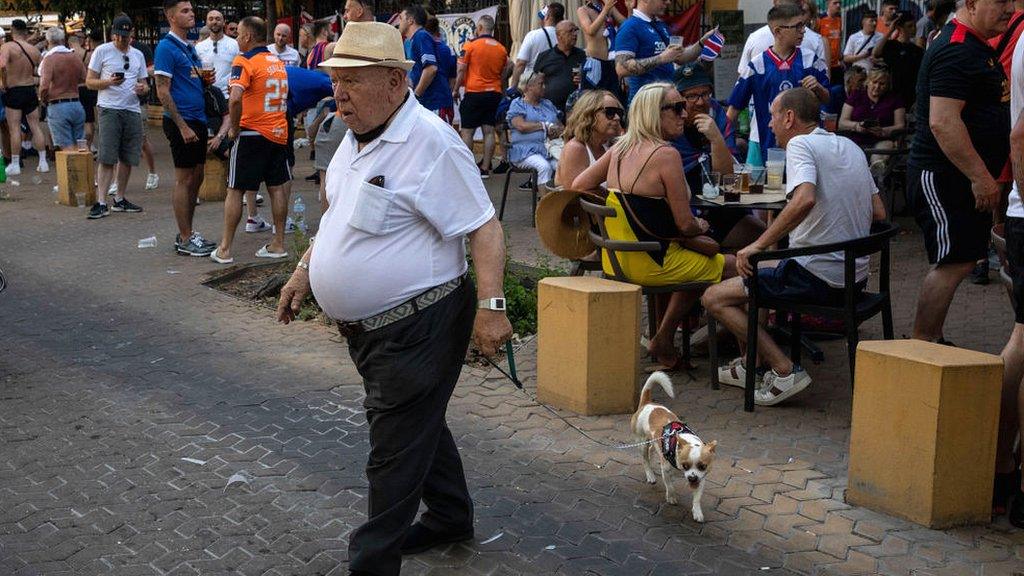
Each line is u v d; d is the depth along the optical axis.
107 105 11.77
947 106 5.39
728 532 4.33
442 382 3.70
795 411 5.71
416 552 4.16
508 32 15.77
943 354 4.34
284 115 9.24
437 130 3.55
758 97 8.70
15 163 15.59
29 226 11.45
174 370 6.51
